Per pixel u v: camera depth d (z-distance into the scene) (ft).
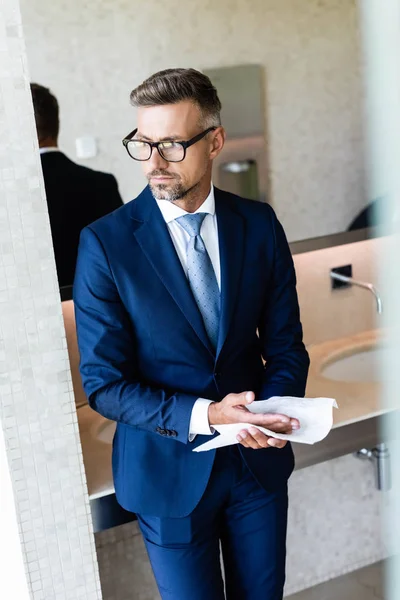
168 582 5.22
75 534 5.50
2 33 4.41
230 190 6.96
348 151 7.35
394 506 1.19
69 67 5.94
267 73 6.81
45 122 5.95
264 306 5.39
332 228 7.52
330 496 8.13
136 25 6.14
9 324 4.88
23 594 5.61
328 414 4.57
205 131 4.67
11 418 5.06
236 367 5.13
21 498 5.25
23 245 4.79
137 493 5.01
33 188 4.72
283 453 5.37
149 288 4.76
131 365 4.96
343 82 7.13
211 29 6.47
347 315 7.91
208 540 5.23
